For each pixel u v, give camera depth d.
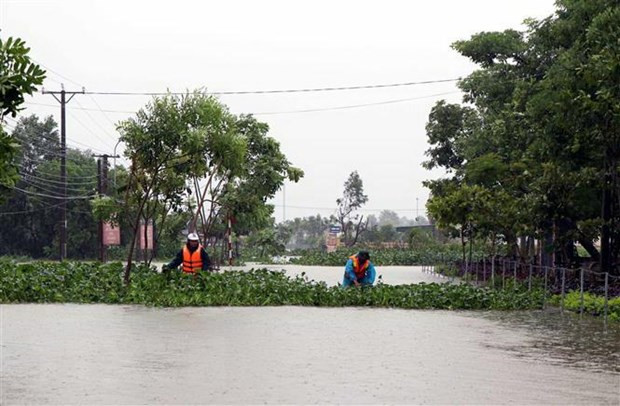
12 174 7.93
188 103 24.83
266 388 9.02
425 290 21.30
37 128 75.94
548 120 23.64
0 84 7.57
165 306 19.48
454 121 46.12
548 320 17.38
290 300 20.64
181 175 29.64
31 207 68.31
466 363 10.99
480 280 33.69
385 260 63.03
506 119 31.17
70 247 69.56
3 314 17.03
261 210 43.47
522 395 8.82
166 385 9.11
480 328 15.57
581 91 20.73
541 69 32.38
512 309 20.42
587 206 24.67
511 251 33.44
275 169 42.84
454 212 31.48
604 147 21.77
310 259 62.31
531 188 26.38
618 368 10.72
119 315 17.00
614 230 23.02
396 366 10.64
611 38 20.64
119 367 10.26
